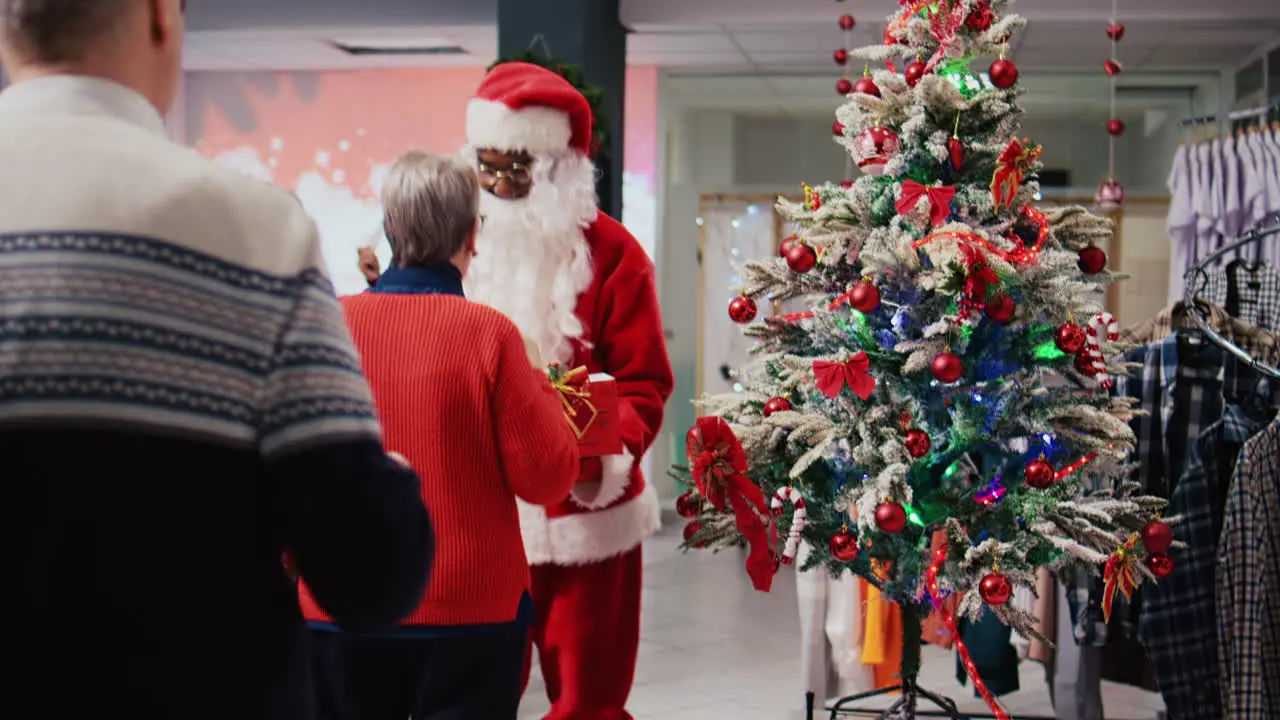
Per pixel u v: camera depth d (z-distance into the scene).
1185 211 5.89
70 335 0.90
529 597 1.96
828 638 3.63
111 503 0.90
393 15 6.46
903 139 2.31
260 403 0.96
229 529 0.95
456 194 1.89
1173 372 3.13
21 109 0.96
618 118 6.04
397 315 1.86
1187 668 2.92
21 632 0.90
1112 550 2.29
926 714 3.12
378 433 1.00
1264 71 6.77
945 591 2.27
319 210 8.02
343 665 1.85
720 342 8.50
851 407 2.30
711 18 6.04
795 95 8.38
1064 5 5.85
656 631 4.86
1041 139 8.35
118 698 0.91
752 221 8.51
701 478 2.29
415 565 1.01
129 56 1.00
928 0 2.38
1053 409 2.27
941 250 2.12
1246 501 2.82
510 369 1.84
